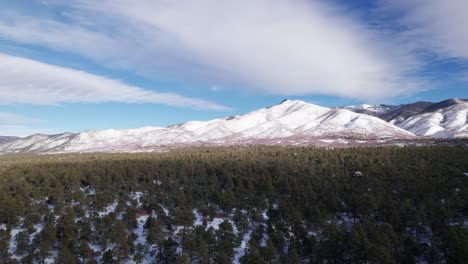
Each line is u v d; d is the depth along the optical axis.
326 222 64.62
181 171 96.69
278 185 84.62
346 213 72.75
